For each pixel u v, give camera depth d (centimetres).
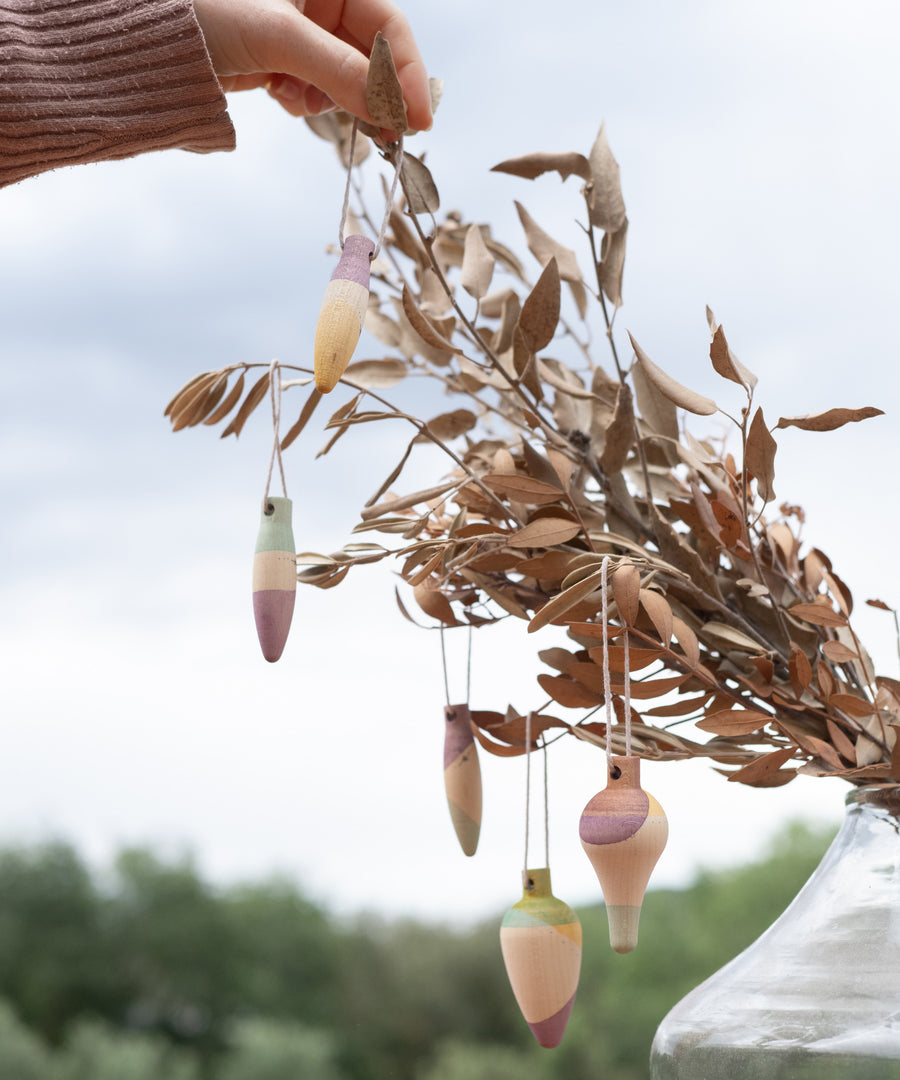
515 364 76
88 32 73
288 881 1916
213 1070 1759
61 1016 1789
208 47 75
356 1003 1742
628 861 63
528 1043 1608
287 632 67
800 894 74
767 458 70
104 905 1892
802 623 77
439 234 86
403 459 74
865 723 74
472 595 81
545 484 72
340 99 73
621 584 66
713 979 73
